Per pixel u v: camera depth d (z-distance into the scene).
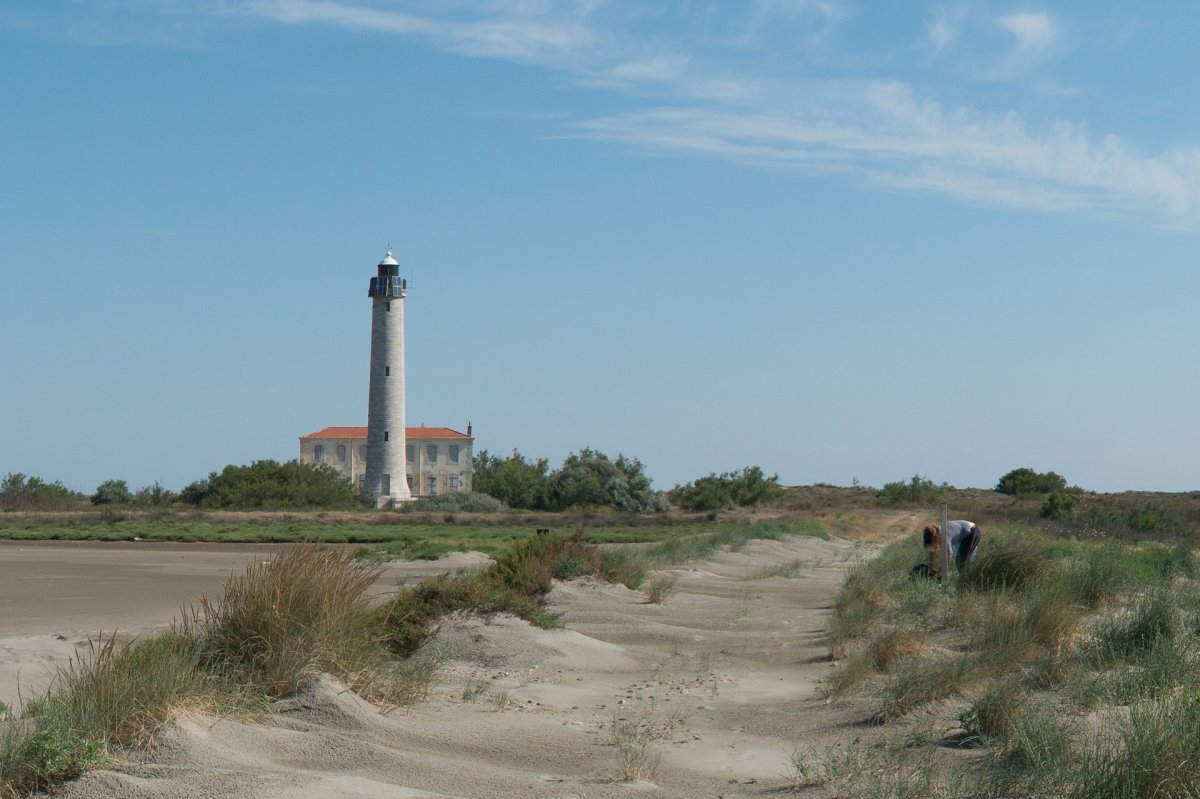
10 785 7.18
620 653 15.49
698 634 17.28
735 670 14.06
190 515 76.12
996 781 7.42
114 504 90.56
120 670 8.81
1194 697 8.16
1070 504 59.47
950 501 95.50
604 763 8.86
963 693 10.34
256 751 8.44
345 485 92.56
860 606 16.53
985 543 19.28
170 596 26.14
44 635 18.64
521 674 13.63
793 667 14.11
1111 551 18.05
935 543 19.22
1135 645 11.34
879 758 8.50
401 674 11.30
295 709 9.66
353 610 11.07
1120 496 99.69
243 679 9.91
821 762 8.60
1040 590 14.08
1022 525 43.19
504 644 14.90
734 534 41.19
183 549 46.22
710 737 9.93
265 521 73.06
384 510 88.06
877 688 11.29
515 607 16.39
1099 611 14.85
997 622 12.55
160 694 8.65
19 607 23.72
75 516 75.25
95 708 8.34
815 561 33.78
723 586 25.00
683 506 100.31
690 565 30.98
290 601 10.50
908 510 85.56
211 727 8.60
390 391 94.44
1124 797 6.80
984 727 8.88
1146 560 22.33
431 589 16.62
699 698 12.09
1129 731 7.57
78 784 7.26
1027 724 8.34
